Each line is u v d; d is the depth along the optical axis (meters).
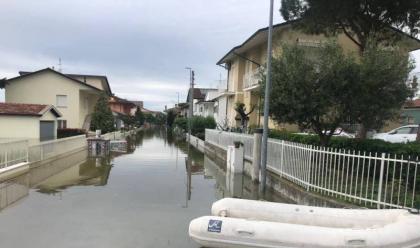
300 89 9.91
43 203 9.18
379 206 7.34
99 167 16.31
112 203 9.30
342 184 8.30
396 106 9.74
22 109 22.08
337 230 5.51
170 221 7.71
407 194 7.65
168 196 10.30
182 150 26.91
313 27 13.69
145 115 109.00
